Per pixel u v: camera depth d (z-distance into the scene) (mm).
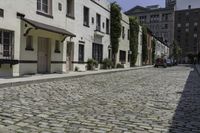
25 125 6457
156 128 6602
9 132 5879
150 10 115500
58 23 21344
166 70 39125
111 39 34844
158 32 114688
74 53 24328
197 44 114188
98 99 10578
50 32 19188
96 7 29469
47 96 10703
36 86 13523
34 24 16672
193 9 114688
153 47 67750
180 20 116750
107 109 8656
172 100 10859
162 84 17312
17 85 13367
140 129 6477
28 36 17875
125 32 40531
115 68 35156
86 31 26875
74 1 24062
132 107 9141
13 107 8336
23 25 16969
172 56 103625
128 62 42750
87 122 6930
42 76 17141
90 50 28000
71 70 24188
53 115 7543
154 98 11266
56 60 21219
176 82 19016
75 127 6441
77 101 9938
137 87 15219
